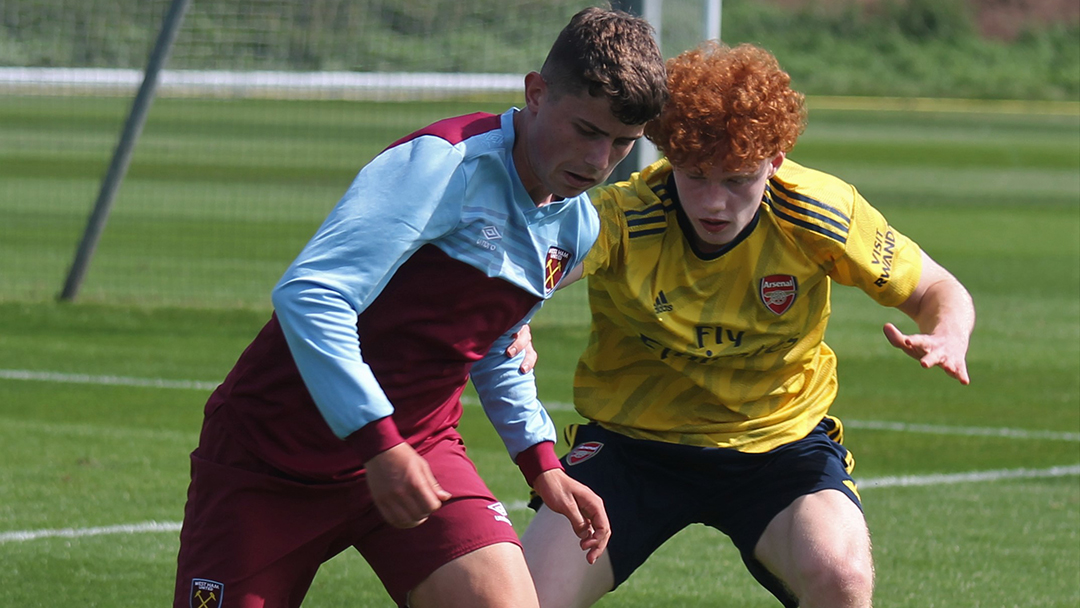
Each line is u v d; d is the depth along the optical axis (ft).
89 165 232.12
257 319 113.19
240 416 32.40
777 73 36.45
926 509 64.03
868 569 36.68
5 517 58.80
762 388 40.34
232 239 156.76
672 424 40.37
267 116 312.09
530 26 203.21
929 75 511.40
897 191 226.99
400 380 32.12
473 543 32.76
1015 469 72.18
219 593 32.12
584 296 127.34
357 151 257.96
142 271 135.23
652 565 55.16
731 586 52.60
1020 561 56.18
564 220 33.12
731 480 39.83
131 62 195.83
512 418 35.14
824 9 552.00
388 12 207.51
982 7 562.66
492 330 32.76
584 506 35.09
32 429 75.51
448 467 34.01
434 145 30.40
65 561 53.06
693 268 38.91
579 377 42.50
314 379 28.68
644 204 38.83
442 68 203.82
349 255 29.14
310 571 33.63
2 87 345.72
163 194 196.13
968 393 91.45
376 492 28.86
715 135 35.58
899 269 40.24
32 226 163.43
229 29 197.06
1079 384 94.53
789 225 38.83
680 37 99.60
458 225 30.83
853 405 87.56
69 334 104.68
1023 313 122.62
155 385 88.17
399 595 33.50
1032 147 315.37
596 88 28.91
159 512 60.29
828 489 38.60
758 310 39.32
